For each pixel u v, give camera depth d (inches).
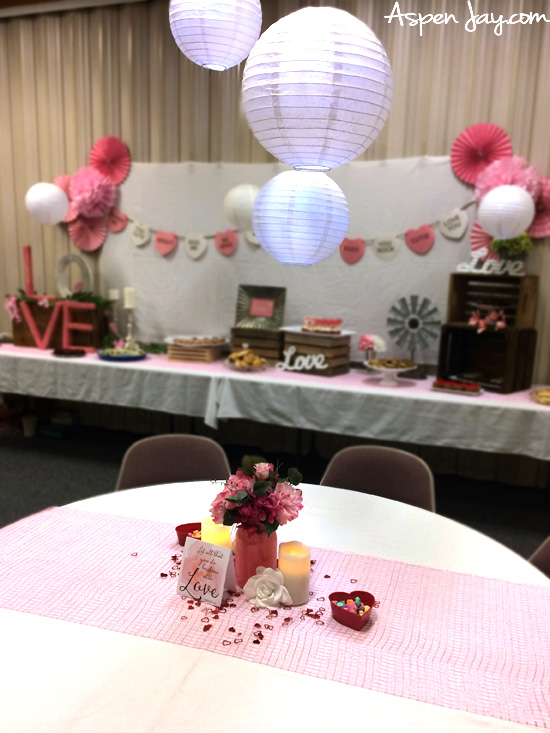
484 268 120.7
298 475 51.4
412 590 51.3
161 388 128.1
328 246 53.6
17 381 141.0
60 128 158.7
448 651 43.5
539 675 41.3
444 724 36.6
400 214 131.5
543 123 120.2
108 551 56.5
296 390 117.4
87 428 170.1
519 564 56.0
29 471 137.6
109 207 155.5
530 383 120.0
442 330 119.6
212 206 146.6
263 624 46.0
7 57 159.9
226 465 79.2
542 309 124.9
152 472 79.3
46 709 37.1
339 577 53.0
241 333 136.7
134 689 38.9
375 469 77.4
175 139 148.1
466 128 125.5
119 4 146.9
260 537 49.8
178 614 46.9
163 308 155.7
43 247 165.9
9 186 166.4
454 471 138.8
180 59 143.9
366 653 42.9
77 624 45.3
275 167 140.3
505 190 110.5
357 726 36.3
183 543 57.8
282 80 42.3
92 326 146.3
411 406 110.2
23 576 51.8
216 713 37.0
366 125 44.9
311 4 130.6
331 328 129.0
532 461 132.6
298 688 39.3
